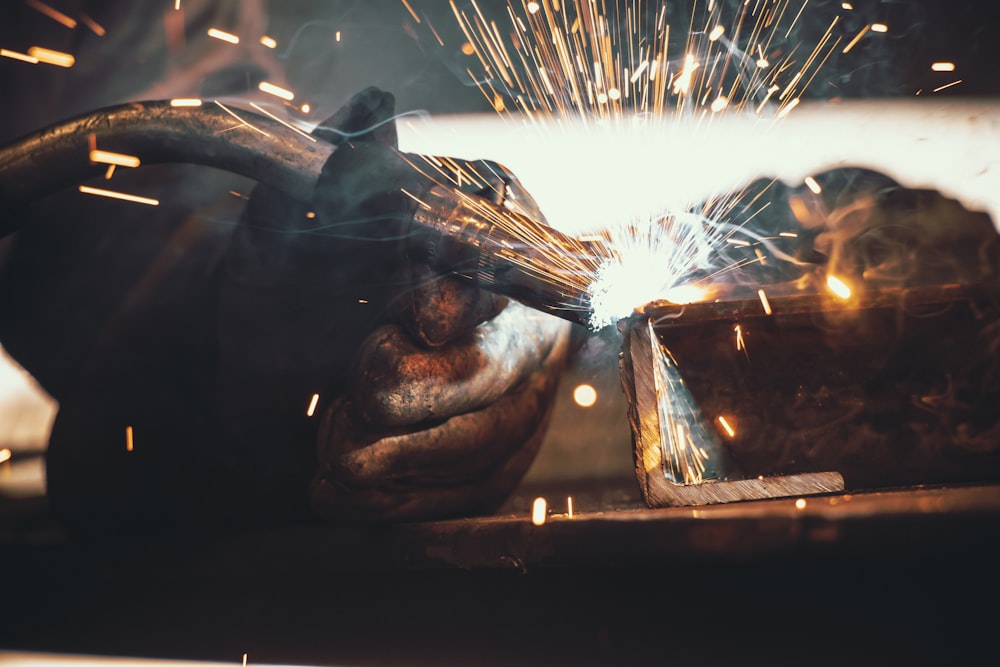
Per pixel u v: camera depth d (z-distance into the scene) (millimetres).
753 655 1004
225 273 1514
